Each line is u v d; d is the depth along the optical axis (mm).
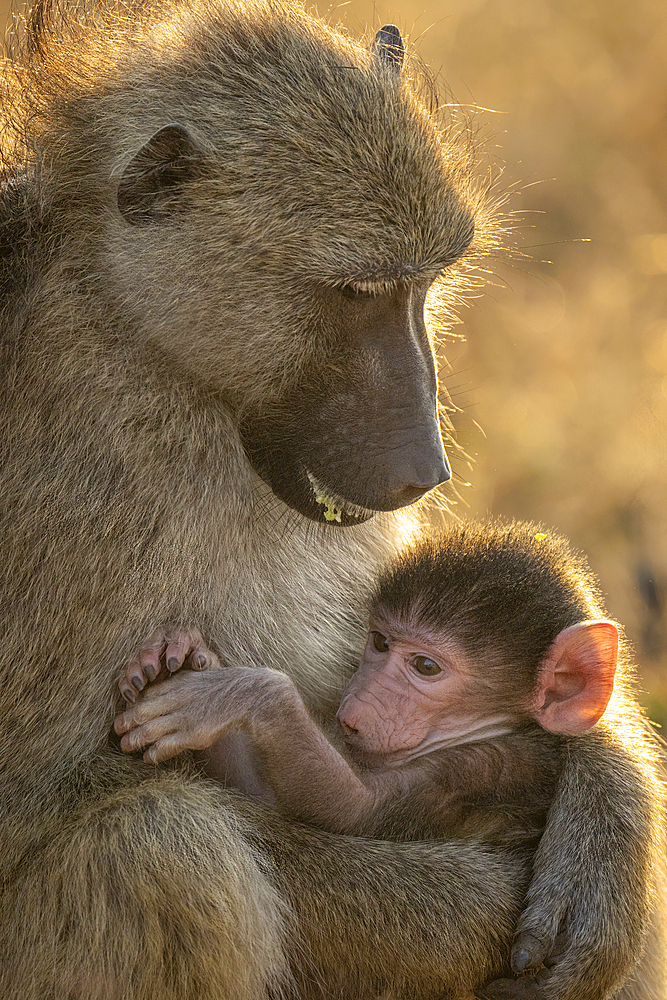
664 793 7871
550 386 14711
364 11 18312
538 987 6633
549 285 16484
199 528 6898
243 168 6863
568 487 13336
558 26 19641
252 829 6699
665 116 18688
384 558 8266
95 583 6641
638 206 17609
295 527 7434
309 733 6648
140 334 6867
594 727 7340
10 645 6719
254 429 7176
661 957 7746
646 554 12523
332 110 6980
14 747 6738
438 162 7152
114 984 6387
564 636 7086
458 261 7996
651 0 19766
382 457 6977
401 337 7027
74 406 6699
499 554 7586
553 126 18609
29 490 6711
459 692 7270
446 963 6684
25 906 6520
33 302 6832
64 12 7723
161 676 6809
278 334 6930
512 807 7230
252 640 7301
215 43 7320
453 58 19078
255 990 6523
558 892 6750
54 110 7223
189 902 6316
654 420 13859
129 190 6820
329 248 6836
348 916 6637
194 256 6859
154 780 6660
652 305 16047
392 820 7113
